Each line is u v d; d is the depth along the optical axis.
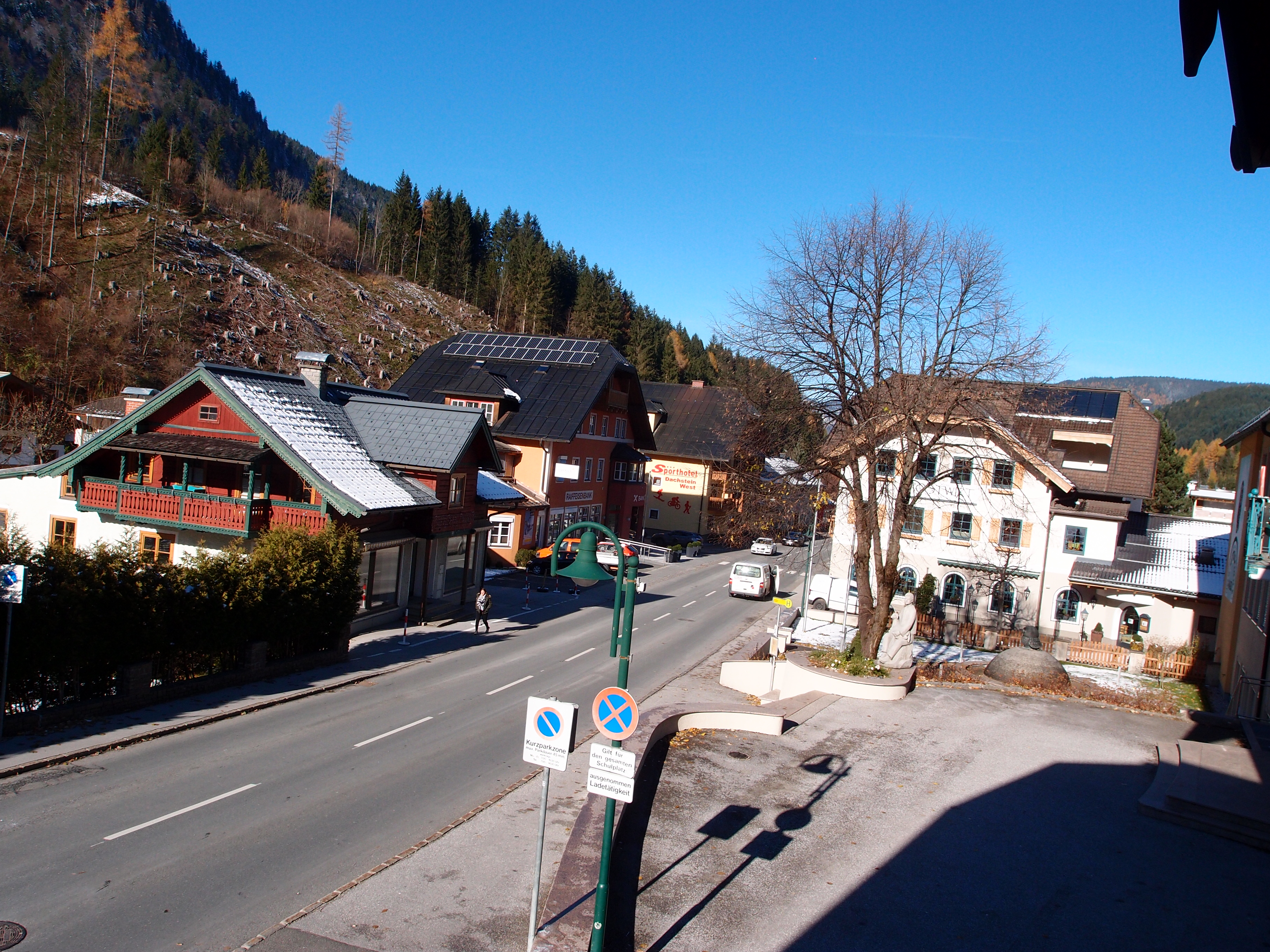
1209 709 23.97
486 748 15.76
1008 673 22.95
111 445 25.47
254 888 9.57
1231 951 9.26
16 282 69.81
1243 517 25.52
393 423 30.25
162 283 80.19
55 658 14.34
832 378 23.47
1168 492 64.75
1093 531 34.22
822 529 42.75
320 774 13.65
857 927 9.32
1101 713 19.92
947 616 35.81
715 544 62.84
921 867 10.95
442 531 29.44
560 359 51.59
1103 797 13.95
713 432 60.69
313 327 88.69
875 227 23.12
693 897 9.77
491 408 47.16
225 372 26.06
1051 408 23.69
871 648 22.83
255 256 103.31
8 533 25.05
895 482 33.88
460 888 9.86
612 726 8.03
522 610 33.06
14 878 9.37
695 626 32.78
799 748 15.70
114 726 14.81
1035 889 10.50
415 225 135.88
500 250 143.38
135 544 22.17
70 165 91.12
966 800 13.49
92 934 8.35
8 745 13.30
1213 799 13.09
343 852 10.70
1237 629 25.19
